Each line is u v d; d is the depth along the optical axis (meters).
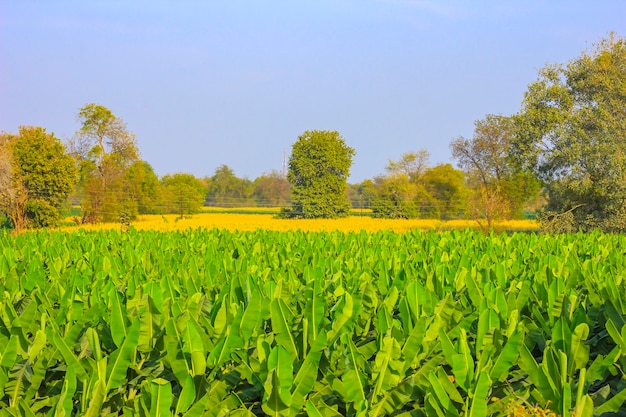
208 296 7.38
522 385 5.19
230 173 118.19
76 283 7.84
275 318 5.22
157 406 4.33
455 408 4.47
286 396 4.61
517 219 64.38
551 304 6.52
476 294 6.80
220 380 5.05
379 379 4.91
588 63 40.31
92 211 62.44
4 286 8.14
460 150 63.75
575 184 36.97
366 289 6.62
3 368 4.82
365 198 93.62
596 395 4.98
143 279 8.81
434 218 71.06
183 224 48.88
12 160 51.00
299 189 77.25
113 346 5.67
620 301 6.54
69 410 4.38
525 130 40.81
